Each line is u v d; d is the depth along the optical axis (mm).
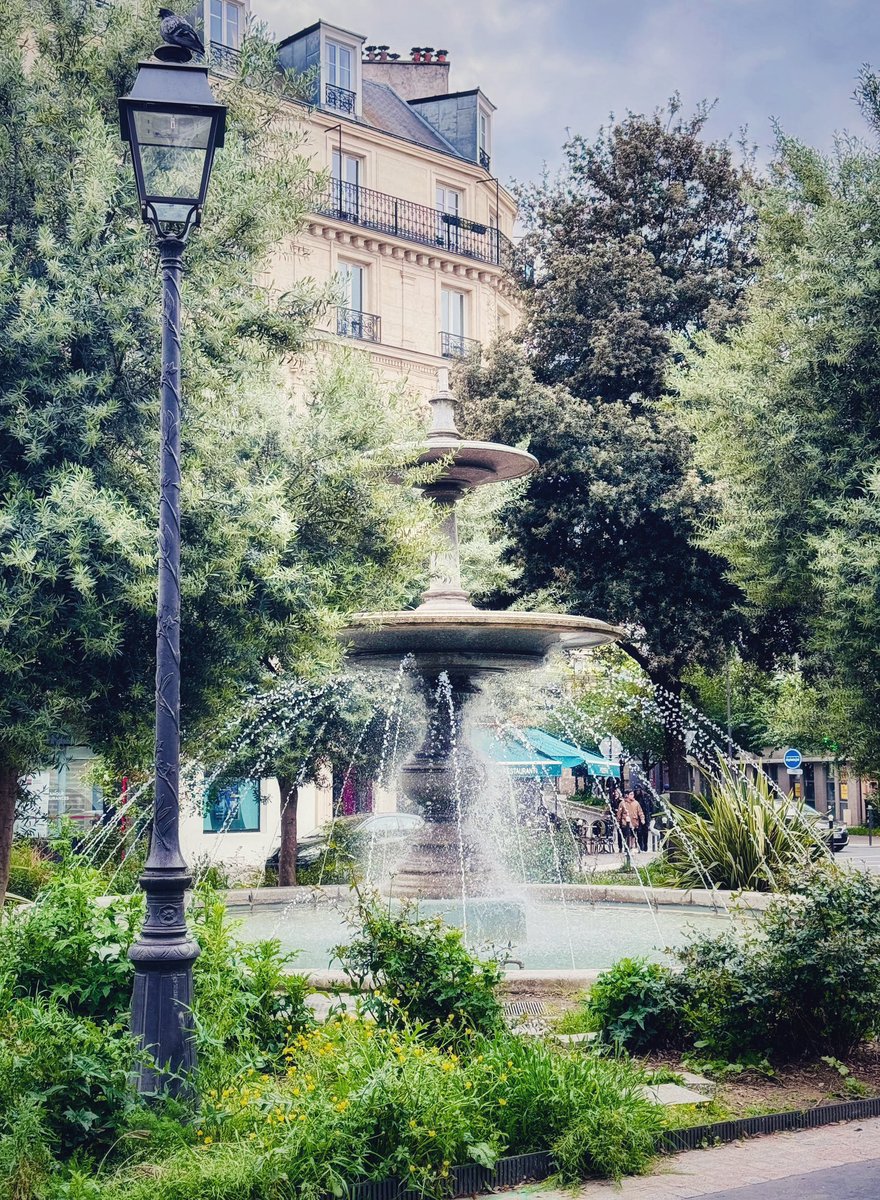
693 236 28594
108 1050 5227
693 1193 5180
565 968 9531
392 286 36500
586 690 25375
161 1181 4648
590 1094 5703
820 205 17531
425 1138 5094
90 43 11086
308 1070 5562
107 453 9500
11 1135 4707
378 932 6801
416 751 11820
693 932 7797
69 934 6324
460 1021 6520
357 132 35625
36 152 10203
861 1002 7020
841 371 16641
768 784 17234
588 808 32438
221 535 9484
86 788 22031
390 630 10930
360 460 11539
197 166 6266
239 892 14672
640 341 26750
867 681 16484
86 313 9211
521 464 12227
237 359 10898
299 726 19203
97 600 8695
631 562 24812
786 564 17359
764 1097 6484
